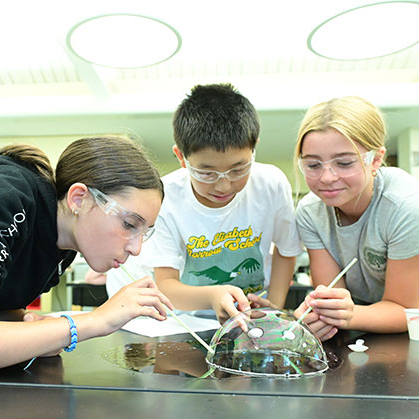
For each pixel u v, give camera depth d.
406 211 1.17
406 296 1.20
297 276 3.91
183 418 0.54
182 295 1.35
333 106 1.17
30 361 0.83
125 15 1.72
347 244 1.34
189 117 1.27
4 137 3.38
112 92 2.91
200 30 2.29
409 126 3.20
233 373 0.76
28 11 2.02
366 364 0.82
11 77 2.86
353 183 1.13
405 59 2.69
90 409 0.57
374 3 1.65
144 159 0.97
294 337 0.83
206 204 1.50
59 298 3.66
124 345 0.98
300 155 1.22
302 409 0.58
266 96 2.76
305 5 1.92
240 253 1.56
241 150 1.23
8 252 0.78
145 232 0.97
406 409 0.58
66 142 3.38
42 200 0.90
